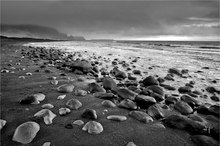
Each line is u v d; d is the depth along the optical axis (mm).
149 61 13188
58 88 4445
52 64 8938
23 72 6609
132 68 9469
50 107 3350
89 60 12172
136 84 5441
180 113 3475
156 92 4543
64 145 2205
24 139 2225
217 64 12305
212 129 2562
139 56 17062
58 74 6504
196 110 3664
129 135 2520
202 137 2406
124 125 2824
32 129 2391
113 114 3240
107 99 3990
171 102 3949
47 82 5219
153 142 2375
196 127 2621
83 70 6926
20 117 2877
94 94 4215
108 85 4801
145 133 2596
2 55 12727
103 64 10469
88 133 2494
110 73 7551
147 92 4320
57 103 3600
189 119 2799
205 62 13375
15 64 8633
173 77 7434
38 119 2746
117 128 2713
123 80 6312
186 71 8734
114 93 4441
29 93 4129
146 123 2912
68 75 6469
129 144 2242
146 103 3648
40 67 7785
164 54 20234
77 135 2434
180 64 12008
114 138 2420
